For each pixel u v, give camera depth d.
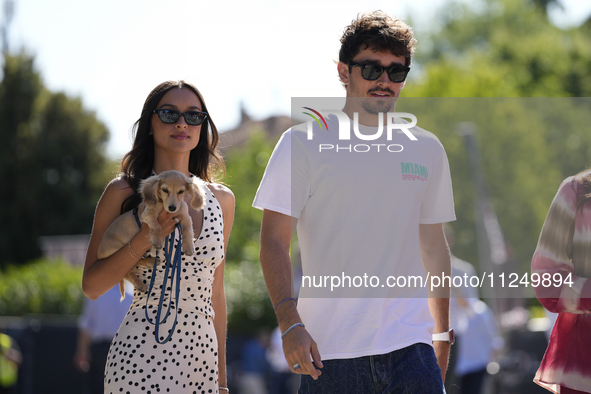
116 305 14.29
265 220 5.89
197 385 5.83
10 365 16.94
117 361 5.67
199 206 5.98
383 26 6.01
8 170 69.94
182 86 6.46
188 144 6.39
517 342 12.66
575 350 5.95
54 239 67.88
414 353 5.62
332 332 5.69
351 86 6.12
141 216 5.80
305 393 5.80
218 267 6.54
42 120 73.06
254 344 25.62
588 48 53.00
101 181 73.12
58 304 25.58
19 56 73.12
